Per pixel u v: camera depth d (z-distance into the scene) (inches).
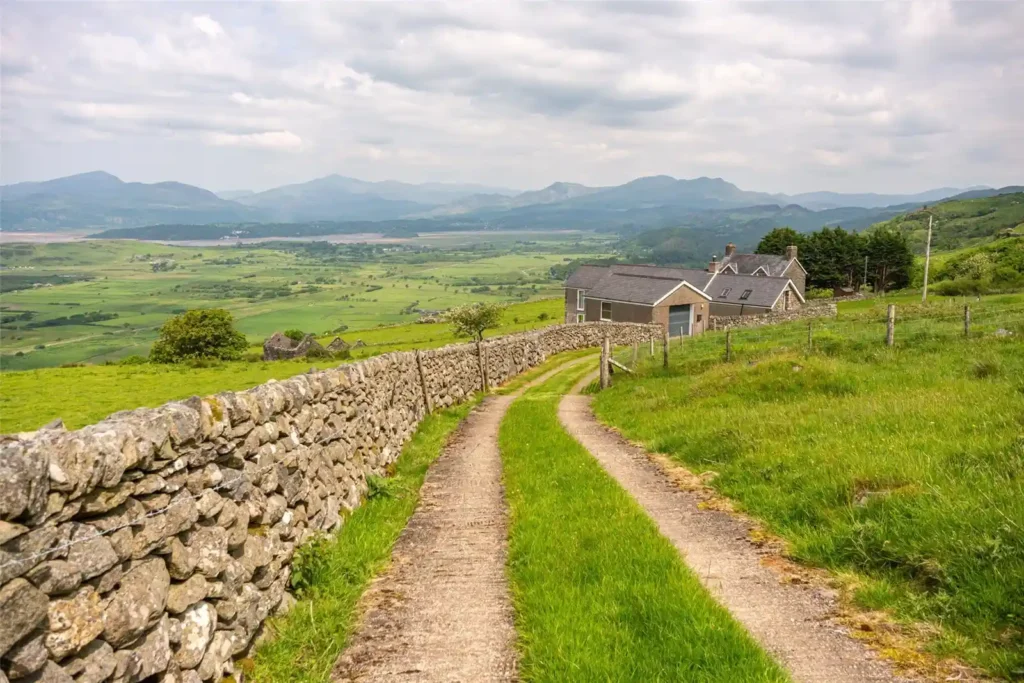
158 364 3036.4
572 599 281.9
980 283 2780.5
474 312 2292.1
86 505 171.8
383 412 588.7
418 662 244.8
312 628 268.1
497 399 1190.3
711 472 503.2
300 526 327.0
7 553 142.3
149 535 195.6
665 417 718.5
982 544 273.7
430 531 402.3
